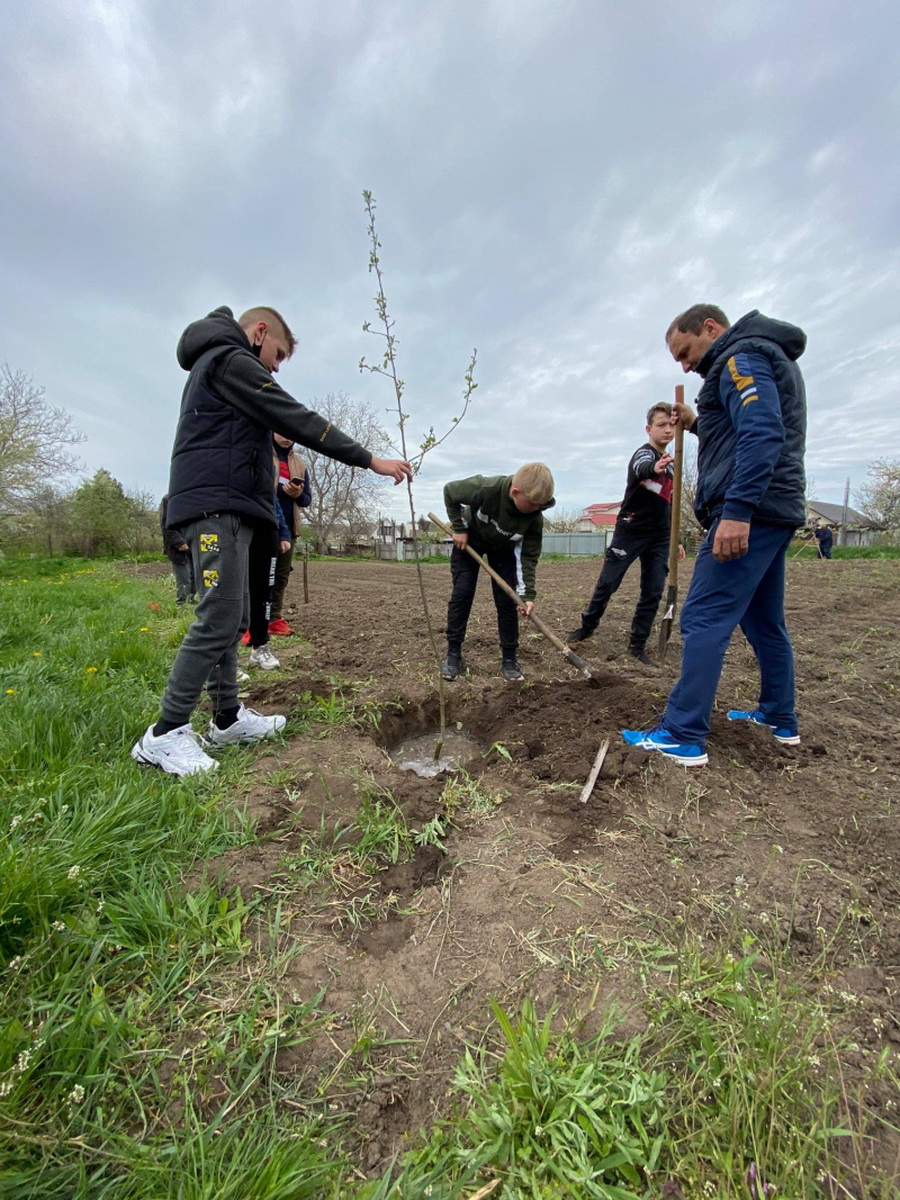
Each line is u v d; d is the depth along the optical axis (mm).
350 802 2080
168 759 2174
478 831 1966
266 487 2264
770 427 2084
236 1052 1131
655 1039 1172
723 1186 923
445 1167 967
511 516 3295
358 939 1489
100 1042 1107
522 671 3799
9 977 1229
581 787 2193
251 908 1540
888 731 2844
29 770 1990
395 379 2484
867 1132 1022
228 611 2184
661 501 3959
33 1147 940
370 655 4219
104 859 1605
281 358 2664
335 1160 973
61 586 8086
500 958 1397
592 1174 933
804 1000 1288
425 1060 1165
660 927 1497
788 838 1917
